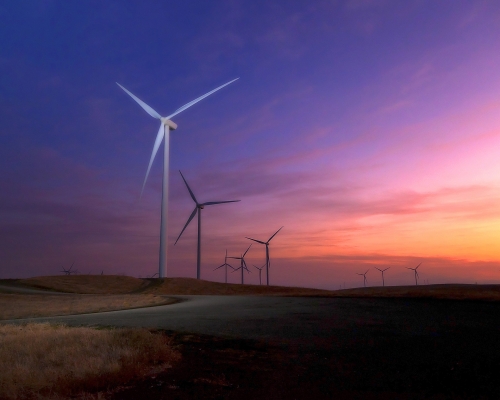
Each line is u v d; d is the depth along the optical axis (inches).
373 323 746.8
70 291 3344.0
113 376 370.0
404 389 350.0
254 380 380.2
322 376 393.1
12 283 3555.6
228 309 1141.7
